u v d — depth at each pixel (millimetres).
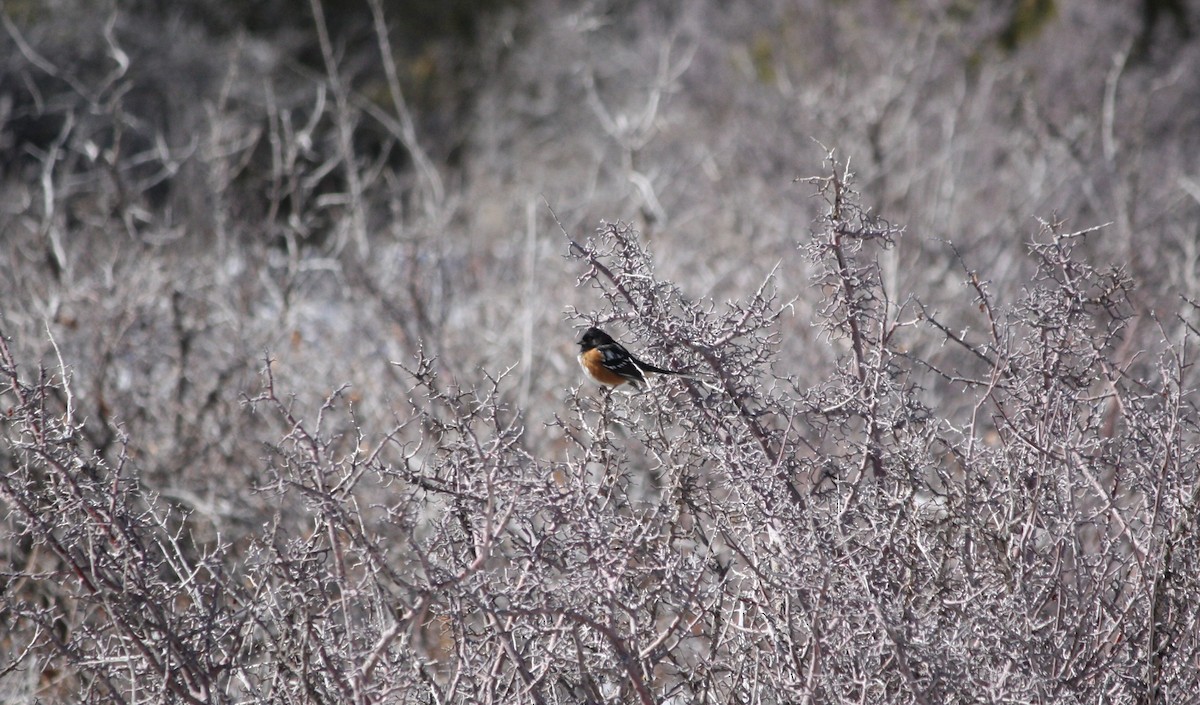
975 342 14617
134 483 7965
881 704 6273
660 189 22266
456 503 6609
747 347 7234
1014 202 21625
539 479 6406
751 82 30641
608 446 7387
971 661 6188
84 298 13609
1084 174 20922
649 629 6824
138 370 13312
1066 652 6770
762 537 7273
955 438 10133
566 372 14562
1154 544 6910
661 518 7168
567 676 6836
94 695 7121
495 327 16094
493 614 5859
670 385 7207
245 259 15875
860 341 7594
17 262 15023
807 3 32406
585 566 6230
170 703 6688
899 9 31891
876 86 27344
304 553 6863
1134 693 6762
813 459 7473
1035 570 6824
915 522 6852
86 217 16609
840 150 23766
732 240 20312
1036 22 30938
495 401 7254
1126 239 16469
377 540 7441
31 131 24766
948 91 28969
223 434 12375
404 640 6312
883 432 7473
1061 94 25797
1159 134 24453
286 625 6785
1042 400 7023
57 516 7082
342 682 6156
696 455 7406
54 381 12141
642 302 7121
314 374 13992
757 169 23719
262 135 26297
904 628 6152
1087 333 7602
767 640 6996
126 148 24797
